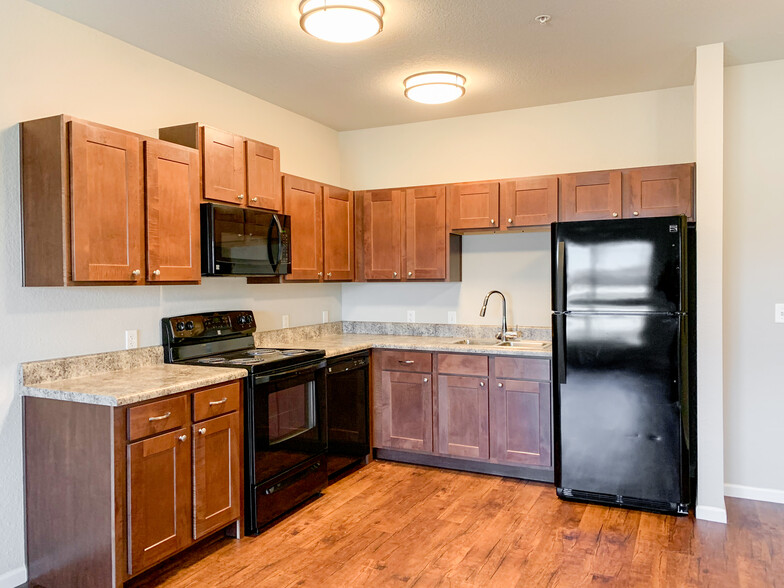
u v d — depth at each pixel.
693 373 3.29
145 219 2.65
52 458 2.39
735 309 3.47
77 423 2.32
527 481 3.70
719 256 3.10
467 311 4.43
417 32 2.87
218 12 2.62
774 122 3.38
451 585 2.43
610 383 3.22
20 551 2.49
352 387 3.88
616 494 3.24
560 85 3.71
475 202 4.02
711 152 3.10
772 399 3.41
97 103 2.82
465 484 3.65
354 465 4.03
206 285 3.44
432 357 3.90
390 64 3.30
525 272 4.21
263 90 3.76
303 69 3.37
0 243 2.40
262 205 3.40
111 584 2.24
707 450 3.10
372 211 4.38
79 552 2.33
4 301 2.42
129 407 2.28
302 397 3.31
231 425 2.79
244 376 2.86
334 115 4.38
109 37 2.88
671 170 3.47
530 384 3.61
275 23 2.74
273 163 3.50
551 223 3.45
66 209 2.34
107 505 2.24
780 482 3.40
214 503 2.68
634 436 3.18
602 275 3.22
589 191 3.68
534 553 2.71
